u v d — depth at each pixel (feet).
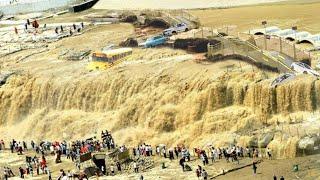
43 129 459.32
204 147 390.42
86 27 609.42
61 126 454.81
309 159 354.74
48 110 470.39
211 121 399.24
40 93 474.49
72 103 462.60
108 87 451.94
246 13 590.96
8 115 481.46
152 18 581.12
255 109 392.88
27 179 391.04
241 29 524.93
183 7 652.07
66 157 419.13
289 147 362.12
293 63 405.80
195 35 499.92
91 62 483.92
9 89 485.97
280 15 561.84
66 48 544.21
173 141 407.64
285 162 357.00
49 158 421.59
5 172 398.62
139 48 497.87
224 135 390.01
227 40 462.19
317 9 563.89
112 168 381.81
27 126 467.11
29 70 499.51
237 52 437.99
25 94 479.00
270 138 372.38
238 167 361.71
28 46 579.48
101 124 441.27
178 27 535.19
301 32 481.46
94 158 392.27
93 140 426.51
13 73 497.05
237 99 400.88
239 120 392.68
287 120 379.35
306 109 382.01
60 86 467.93
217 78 409.49
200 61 446.60
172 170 372.58
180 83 424.46
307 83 380.78
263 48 439.63
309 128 367.86
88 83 458.50
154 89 433.48
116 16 627.46
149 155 399.44
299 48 438.81
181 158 382.22
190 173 364.17
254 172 350.84
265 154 369.30
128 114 432.66
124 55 482.28
